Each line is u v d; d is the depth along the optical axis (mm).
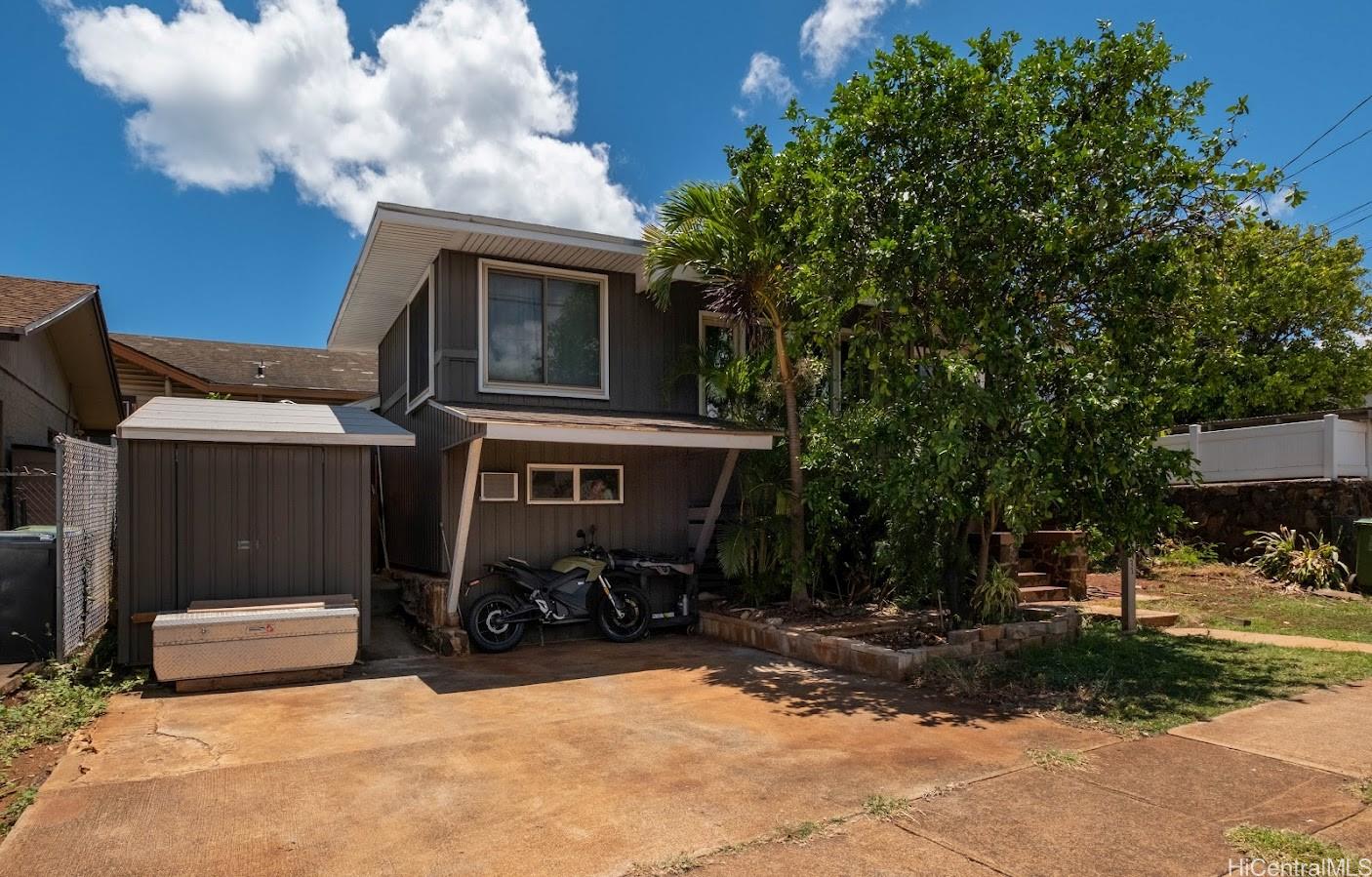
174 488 7215
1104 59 6910
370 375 18297
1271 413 18594
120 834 3639
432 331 9422
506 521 9039
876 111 6941
